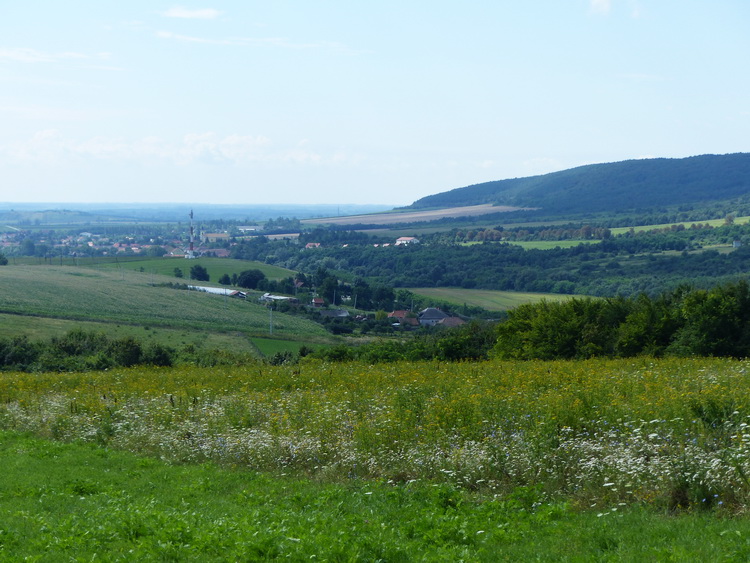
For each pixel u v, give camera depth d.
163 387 24.25
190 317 106.31
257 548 8.64
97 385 26.41
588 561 7.85
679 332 35.72
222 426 16.88
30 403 22.14
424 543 8.91
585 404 14.56
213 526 9.70
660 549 7.91
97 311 103.00
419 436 13.93
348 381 22.45
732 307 34.56
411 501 10.96
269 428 15.95
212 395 21.77
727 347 33.91
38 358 57.88
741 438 10.92
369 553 8.39
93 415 19.50
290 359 53.38
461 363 27.86
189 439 16.06
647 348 35.97
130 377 28.52
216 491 12.52
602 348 37.34
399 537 9.24
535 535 8.99
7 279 128.25
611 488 10.56
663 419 12.73
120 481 13.30
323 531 9.23
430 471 12.38
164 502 11.66
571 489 11.00
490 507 10.24
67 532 9.76
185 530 9.46
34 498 11.98
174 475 13.73
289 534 9.16
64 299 111.38
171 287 143.88
